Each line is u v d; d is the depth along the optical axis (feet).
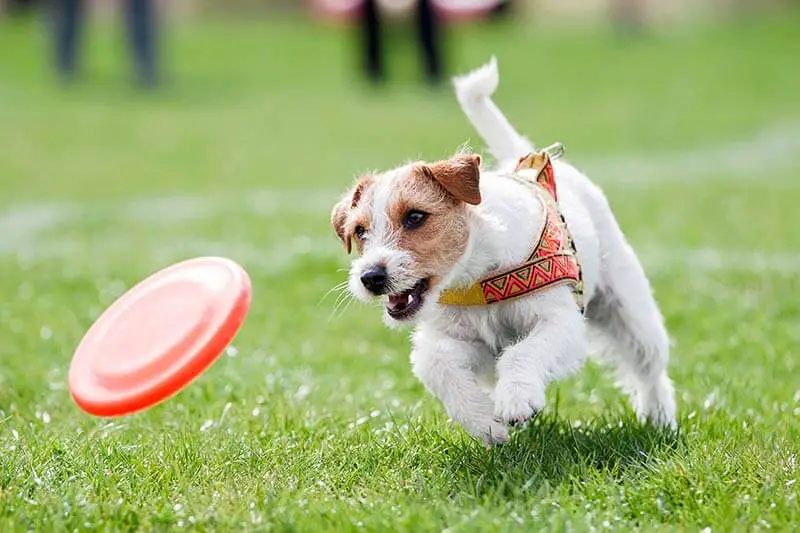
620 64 170.91
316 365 39.45
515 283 26.30
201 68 168.04
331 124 127.65
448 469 26.53
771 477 25.09
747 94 150.10
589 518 23.07
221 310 27.89
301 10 217.97
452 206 25.67
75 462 27.14
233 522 23.36
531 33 194.59
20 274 56.13
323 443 28.78
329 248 61.31
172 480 26.30
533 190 27.68
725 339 41.24
